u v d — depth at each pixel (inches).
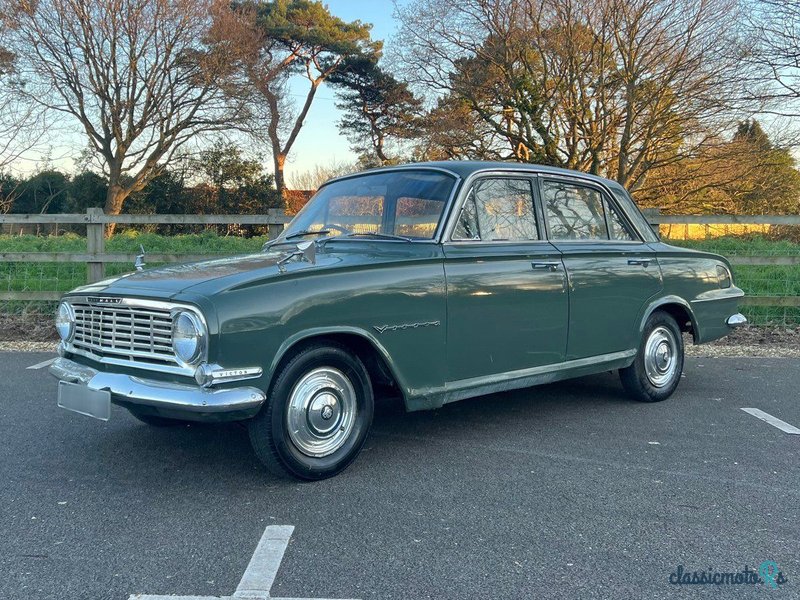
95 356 149.1
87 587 106.8
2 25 834.8
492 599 103.5
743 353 303.6
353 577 109.7
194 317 130.6
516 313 175.6
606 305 197.6
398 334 154.6
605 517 132.5
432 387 161.5
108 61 956.6
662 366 219.3
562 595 104.7
